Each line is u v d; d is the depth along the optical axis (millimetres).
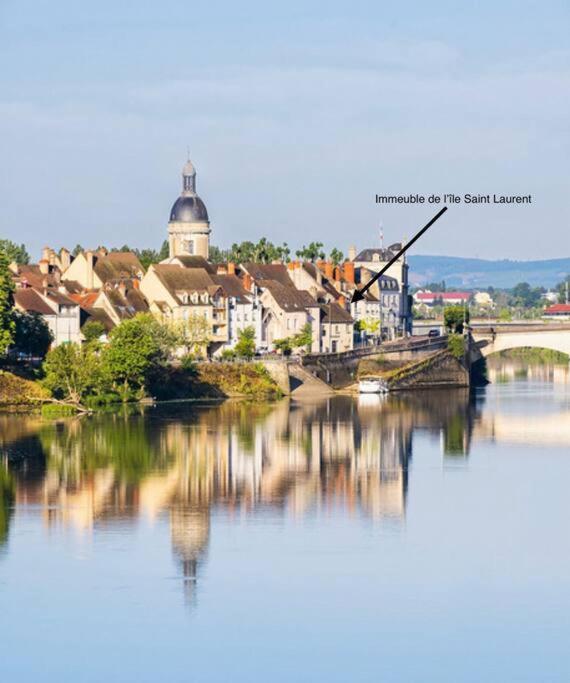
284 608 143625
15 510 180250
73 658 131750
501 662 131500
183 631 137625
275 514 180375
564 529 174500
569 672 129750
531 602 146250
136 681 127688
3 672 129000
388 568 156875
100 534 168625
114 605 143625
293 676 128500
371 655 132750
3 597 145500
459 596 147625
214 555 160250
